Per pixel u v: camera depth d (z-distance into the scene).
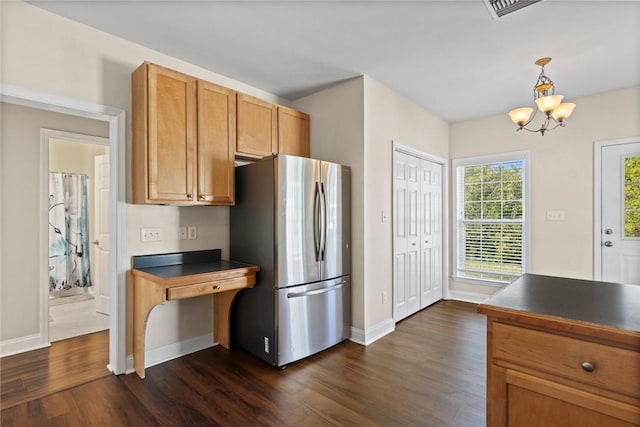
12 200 2.82
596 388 1.00
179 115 2.47
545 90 2.72
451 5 2.04
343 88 3.24
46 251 2.99
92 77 2.30
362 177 3.12
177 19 2.21
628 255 3.38
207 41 2.49
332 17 2.17
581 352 1.03
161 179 2.37
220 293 3.02
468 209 4.57
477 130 4.42
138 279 2.44
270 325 2.62
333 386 2.28
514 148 4.11
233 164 2.81
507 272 4.19
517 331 1.16
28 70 2.05
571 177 3.70
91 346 2.98
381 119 3.33
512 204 4.15
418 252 4.06
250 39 2.46
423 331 3.37
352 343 3.09
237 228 2.98
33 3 2.04
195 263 2.84
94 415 1.94
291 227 2.67
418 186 4.07
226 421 1.90
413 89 3.46
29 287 2.89
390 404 2.06
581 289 1.49
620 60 2.77
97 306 3.95
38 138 2.97
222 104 2.74
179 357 2.78
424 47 2.57
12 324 2.81
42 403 2.06
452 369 2.53
